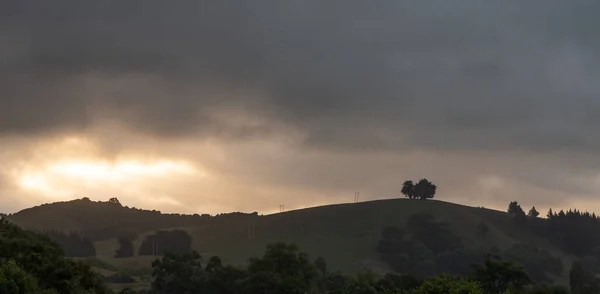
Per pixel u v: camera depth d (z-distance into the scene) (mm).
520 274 91125
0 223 73938
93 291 65312
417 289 77188
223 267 134875
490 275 91188
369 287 115375
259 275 124125
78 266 66125
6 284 48062
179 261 134250
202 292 128750
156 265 134250
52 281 59562
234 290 126688
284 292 122625
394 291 104812
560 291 94125
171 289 129125
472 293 70625
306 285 129625
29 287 50531
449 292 69812
